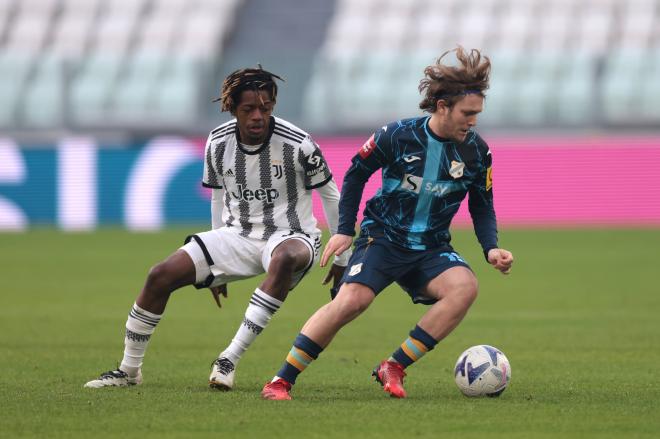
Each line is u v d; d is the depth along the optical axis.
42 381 24.70
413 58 93.44
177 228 82.00
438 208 21.94
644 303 42.78
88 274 54.41
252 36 107.31
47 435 18.08
